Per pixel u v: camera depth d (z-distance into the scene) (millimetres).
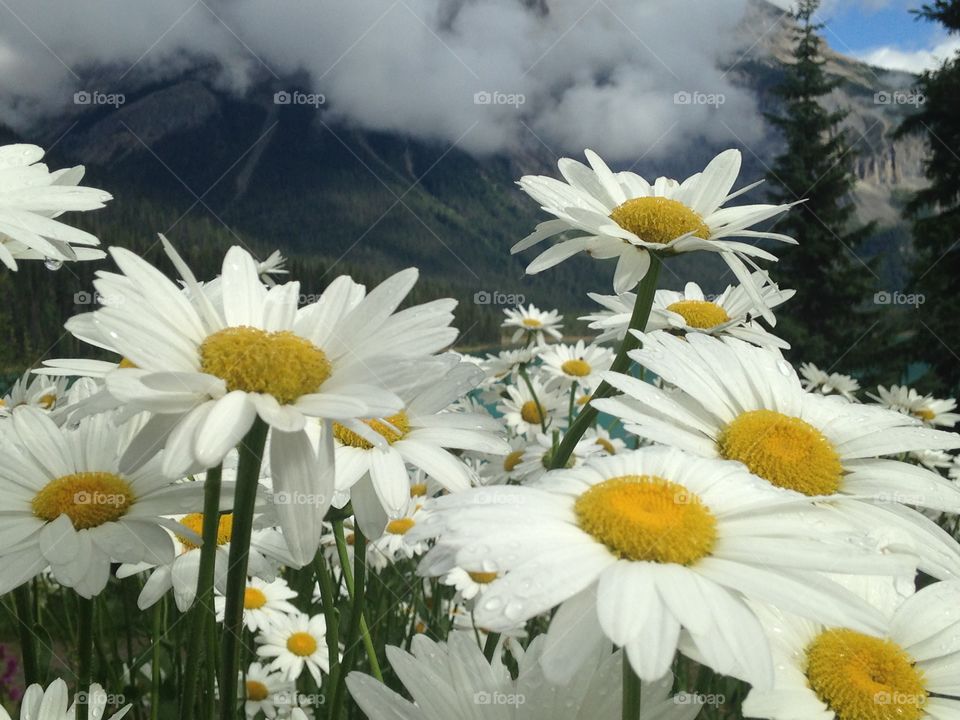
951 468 449
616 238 231
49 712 149
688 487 133
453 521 116
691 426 166
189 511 160
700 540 116
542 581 105
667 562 113
